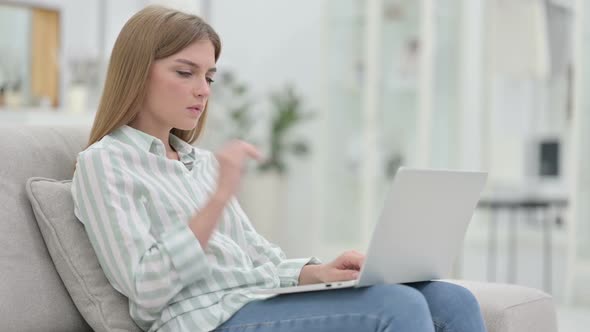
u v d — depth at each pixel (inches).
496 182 269.3
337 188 268.5
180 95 83.3
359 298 72.8
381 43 260.4
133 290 74.0
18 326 78.3
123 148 81.1
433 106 255.0
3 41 233.9
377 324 70.8
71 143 91.0
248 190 287.1
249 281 82.3
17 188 82.8
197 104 84.5
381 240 71.9
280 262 91.6
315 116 291.4
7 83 234.4
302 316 74.2
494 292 95.8
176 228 75.5
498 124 268.8
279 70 300.2
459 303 79.2
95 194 76.9
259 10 303.4
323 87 268.5
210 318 77.1
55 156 88.0
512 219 269.3
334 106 267.6
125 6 264.7
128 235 75.0
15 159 84.1
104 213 76.2
